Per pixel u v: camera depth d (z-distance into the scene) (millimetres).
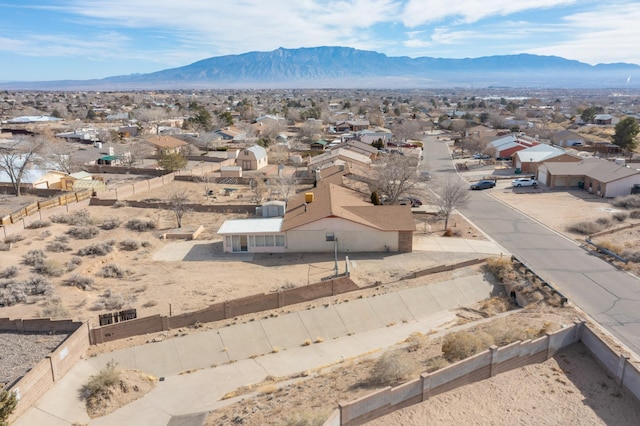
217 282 36375
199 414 21734
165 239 46688
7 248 40625
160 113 165250
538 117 194125
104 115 183375
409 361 22297
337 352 28016
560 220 52500
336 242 42906
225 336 28812
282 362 27141
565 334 23484
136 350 27156
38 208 51594
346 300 32844
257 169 85000
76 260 39062
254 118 177250
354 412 17812
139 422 22094
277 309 31844
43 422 21422
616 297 32781
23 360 24953
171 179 73688
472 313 32781
